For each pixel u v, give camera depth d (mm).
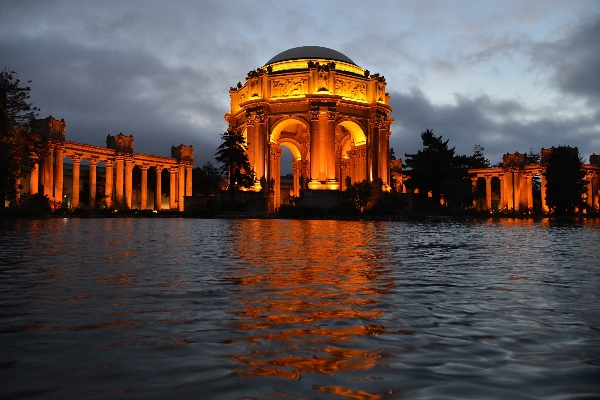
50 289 8500
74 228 31672
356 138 92812
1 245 17578
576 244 20359
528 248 18234
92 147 86625
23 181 84375
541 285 9344
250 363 4574
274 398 3746
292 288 8766
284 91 86375
